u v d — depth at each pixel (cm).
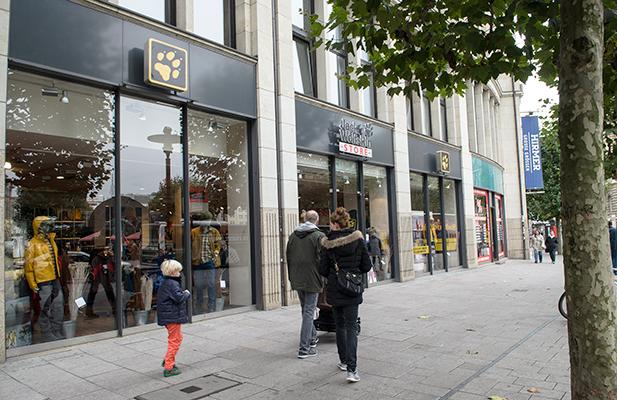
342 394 468
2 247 584
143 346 666
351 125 1239
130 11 757
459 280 1464
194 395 469
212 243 902
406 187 1473
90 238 726
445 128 1906
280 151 1011
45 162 684
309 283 600
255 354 618
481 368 543
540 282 1394
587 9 275
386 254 1405
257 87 978
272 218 974
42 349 639
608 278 267
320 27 571
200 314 859
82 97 727
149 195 804
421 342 671
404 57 500
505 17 427
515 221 2661
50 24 663
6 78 610
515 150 2695
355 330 513
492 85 2486
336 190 1215
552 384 483
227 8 984
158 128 825
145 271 788
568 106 278
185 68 816
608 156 737
